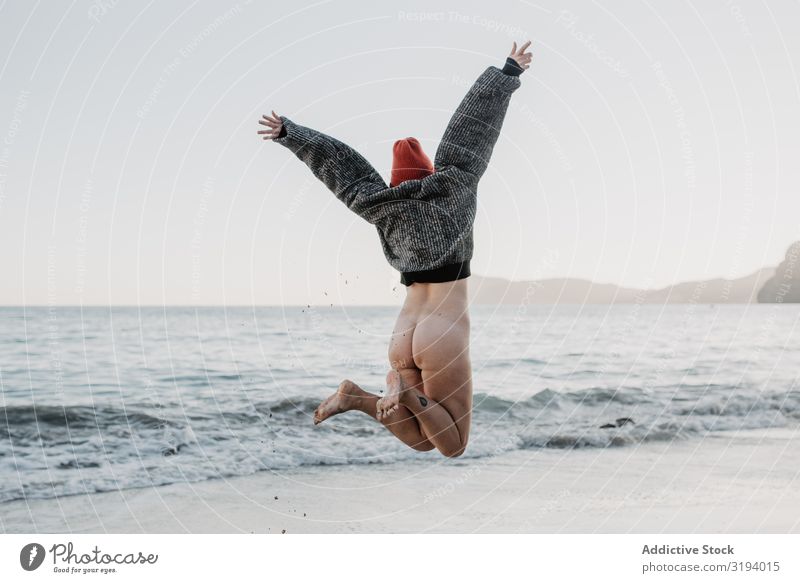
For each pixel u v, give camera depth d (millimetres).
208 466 9148
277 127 3980
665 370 16672
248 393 12656
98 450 9750
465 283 3955
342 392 3672
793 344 20547
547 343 21125
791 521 7090
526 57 3871
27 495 8023
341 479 8703
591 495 8055
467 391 3875
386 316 25453
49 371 14555
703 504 7633
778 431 11719
